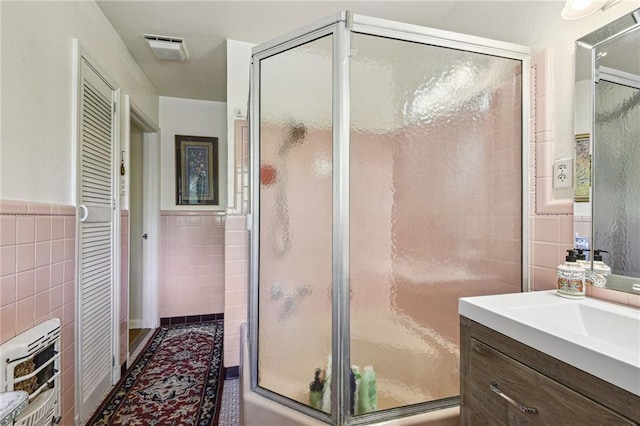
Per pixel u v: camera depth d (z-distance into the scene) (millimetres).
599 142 1119
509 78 1433
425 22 1968
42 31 1300
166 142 3182
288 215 1454
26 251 1178
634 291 993
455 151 1517
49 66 1348
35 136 1258
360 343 1339
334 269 1294
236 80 2170
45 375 1217
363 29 1282
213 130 3299
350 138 1328
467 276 1521
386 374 1367
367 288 1394
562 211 1246
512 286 1436
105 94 1914
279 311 1468
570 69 1231
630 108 1031
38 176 1279
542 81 1335
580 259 1118
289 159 1438
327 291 1346
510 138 1438
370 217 1415
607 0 1055
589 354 625
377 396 1326
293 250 1443
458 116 1499
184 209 3223
